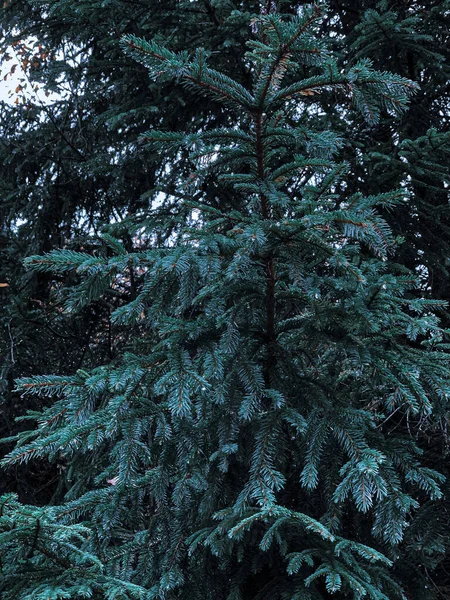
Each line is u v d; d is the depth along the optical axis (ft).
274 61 6.49
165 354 7.41
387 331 8.19
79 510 8.35
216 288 7.89
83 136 19.94
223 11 16.48
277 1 8.09
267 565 8.40
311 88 6.96
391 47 14.48
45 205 18.72
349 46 15.71
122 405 7.26
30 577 6.23
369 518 8.70
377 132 17.60
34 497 18.43
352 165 14.93
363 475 7.03
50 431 8.15
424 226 14.69
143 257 6.90
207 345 7.53
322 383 8.44
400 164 13.69
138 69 16.66
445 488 9.07
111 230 15.10
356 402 9.55
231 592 7.91
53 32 18.51
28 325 17.56
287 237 7.15
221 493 8.24
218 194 16.26
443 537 8.97
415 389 7.28
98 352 19.33
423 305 7.79
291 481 8.79
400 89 6.53
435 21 15.61
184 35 16.92
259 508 7.31
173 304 7.72
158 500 8.27
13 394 17.63
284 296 8.52
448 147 13.12
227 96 7.01
